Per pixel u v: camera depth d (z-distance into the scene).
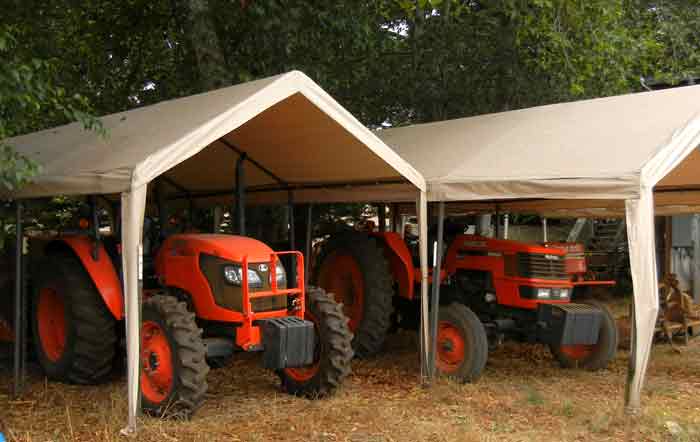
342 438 4.89
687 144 5.69
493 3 9.84
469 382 6.59
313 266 8.39
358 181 7.10
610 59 10.38
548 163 6.13
